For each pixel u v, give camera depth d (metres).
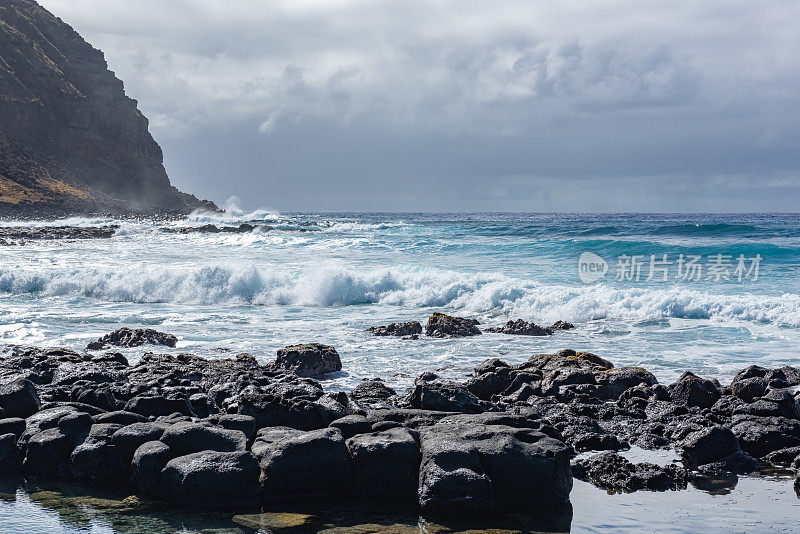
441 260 35.38
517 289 22.83
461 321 18.89
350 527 7.21
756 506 7.80
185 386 11.22
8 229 70.94
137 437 8.44
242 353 15.20
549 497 7.83
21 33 160.62
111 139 161.12
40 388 10.90
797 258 32.66
